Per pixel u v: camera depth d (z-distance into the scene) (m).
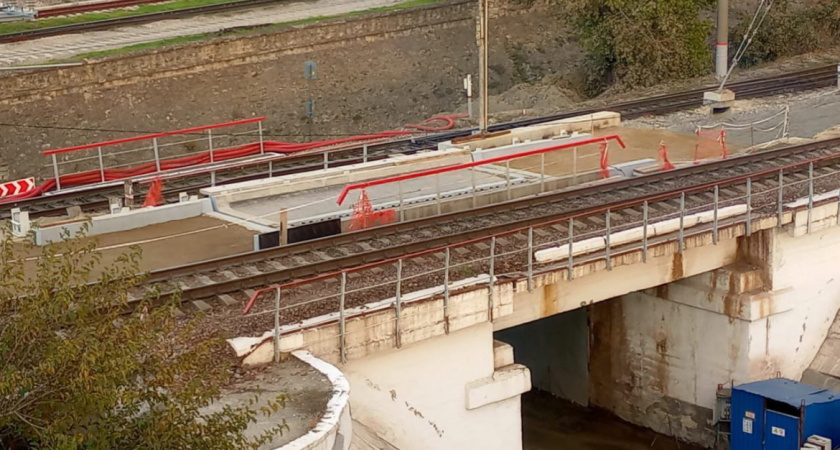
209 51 47.56
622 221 24.09
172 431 13.59
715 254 25.25
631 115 38.06
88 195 28.20
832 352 26.66
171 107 46.62
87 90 45.09
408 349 19.80
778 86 42.72
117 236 23.61
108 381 13.23
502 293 20.61
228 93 48.03
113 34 50.12
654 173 27.53
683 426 26.83
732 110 38.50
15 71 43.41
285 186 26.44
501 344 21.66
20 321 13.46
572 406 29.12
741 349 25.42
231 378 17.25
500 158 25.98
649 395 27.47
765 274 25.42
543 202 25.64
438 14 53.66
